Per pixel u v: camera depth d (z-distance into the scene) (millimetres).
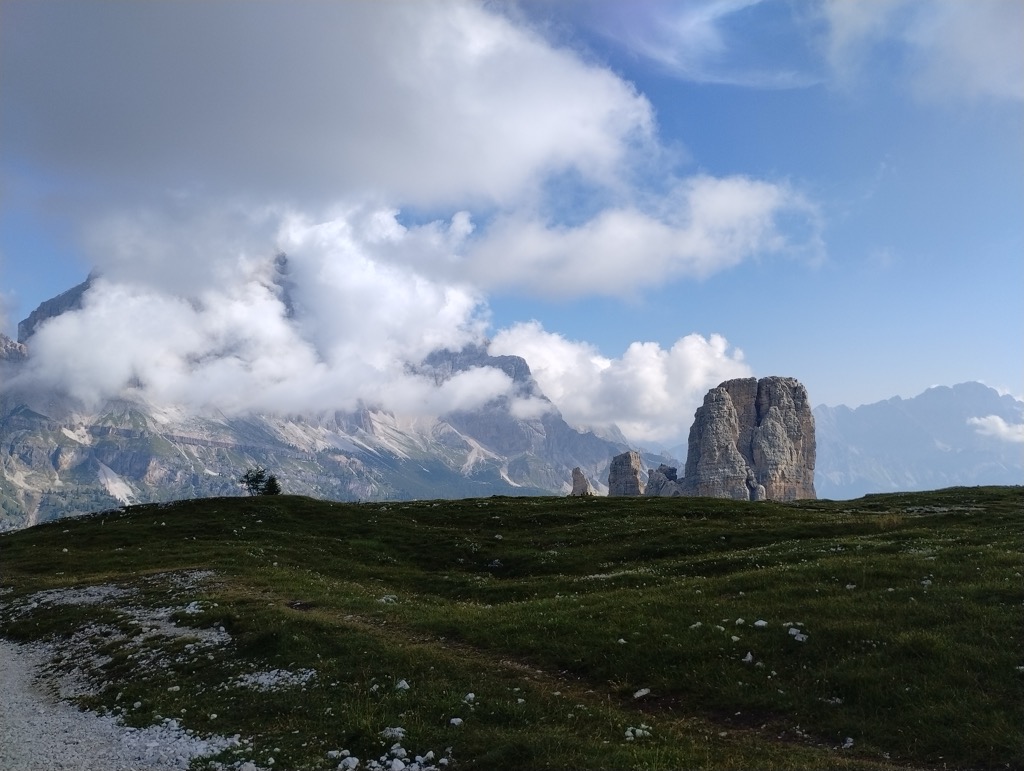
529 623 30875
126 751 21672
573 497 98500
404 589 48625
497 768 18094
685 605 31156
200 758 20391
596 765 17625
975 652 22219
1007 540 40469
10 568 62438
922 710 19844
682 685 23562
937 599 27281
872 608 27203
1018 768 17016
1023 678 20547
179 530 74375
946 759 17938
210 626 34500
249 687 25828
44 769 20578
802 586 31922
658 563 49156
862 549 42219
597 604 33312
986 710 19422
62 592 48906
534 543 64438
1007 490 88062
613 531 66000
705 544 56438
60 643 37625
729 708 22031
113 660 31750
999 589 27297
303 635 30438
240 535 70312
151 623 36938
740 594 32188
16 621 43719
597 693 23844
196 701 25281
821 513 74500
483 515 81938
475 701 22625
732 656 24859
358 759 19406
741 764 17812
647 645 26531
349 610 36688
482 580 48656
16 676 32938
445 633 31281
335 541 66688
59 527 84625
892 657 22938
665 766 17531
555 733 19906
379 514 83125
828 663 23391
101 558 63438
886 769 17266
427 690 23625
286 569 53188
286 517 79125
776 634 25844
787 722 20797
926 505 79062
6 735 24125
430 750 19422
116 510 92125
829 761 17859
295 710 23141
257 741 21062
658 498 93938
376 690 24016
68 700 28422
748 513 76875
